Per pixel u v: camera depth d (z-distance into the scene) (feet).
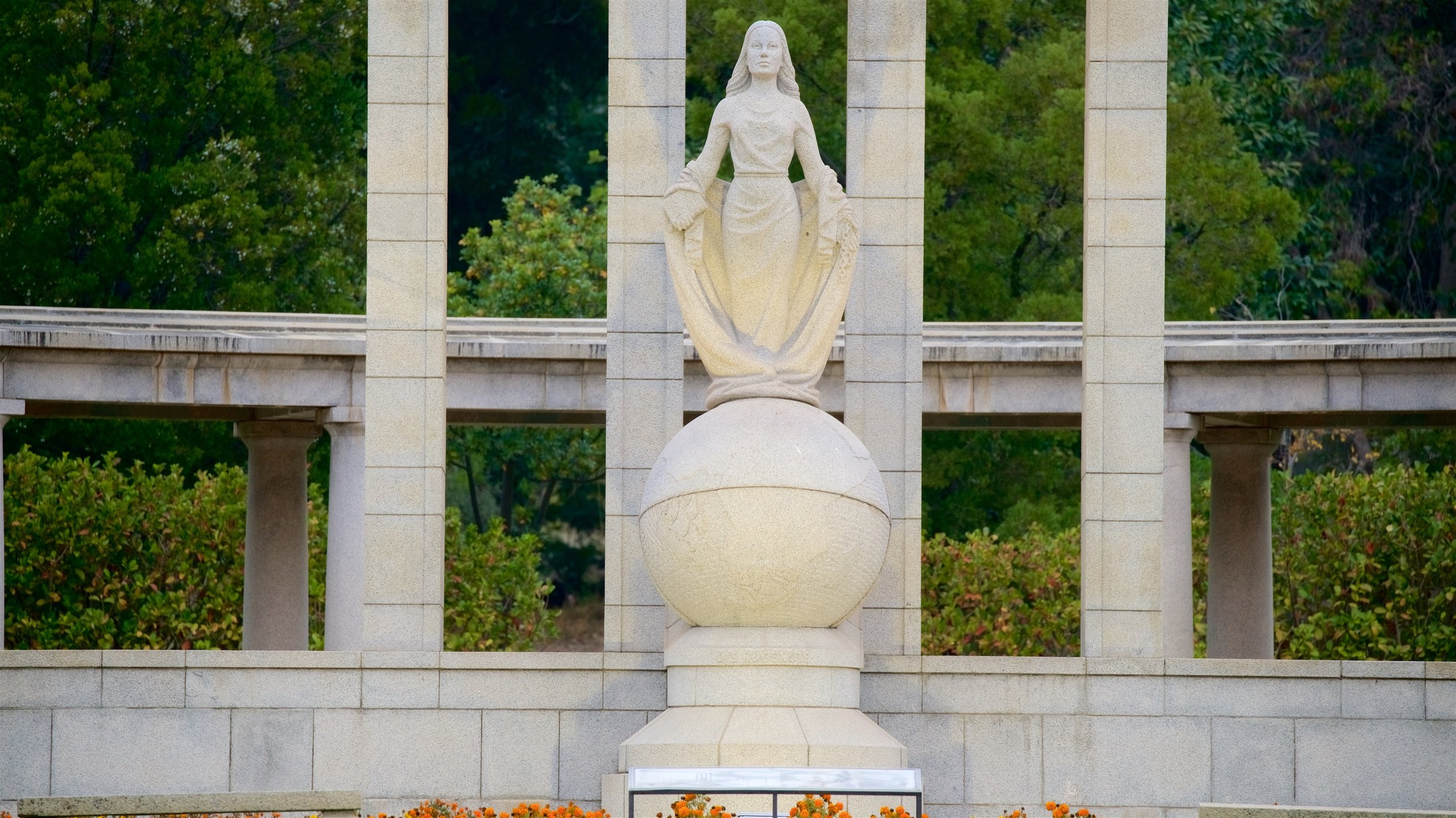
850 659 106.32
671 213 113.29
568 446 237.86
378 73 118.62
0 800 107.76
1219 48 238.68
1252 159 213.87
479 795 111.24
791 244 113.09
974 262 214.69
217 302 215.10
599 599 280.92
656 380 117.91
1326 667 110.52
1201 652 189.26
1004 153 210.79
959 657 112.06
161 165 218.59
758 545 104.06
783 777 86.28
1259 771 110.32
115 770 109.50
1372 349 144.46
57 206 205.46
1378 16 248.93
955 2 213.46
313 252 223.51
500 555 189.16
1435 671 109.91
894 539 116.57
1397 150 249.14
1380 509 175.11
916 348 117.60
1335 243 245.24
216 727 110.32
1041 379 151.74
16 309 151.33
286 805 94.32
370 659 111.55
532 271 225.56
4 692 109.29
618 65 119.24
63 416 154.20
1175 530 148.87
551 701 111.96
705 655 105.29
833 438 107.55
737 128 113.91
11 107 209.67
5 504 175.52
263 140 225.35
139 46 216.74
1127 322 117.29
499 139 273.54
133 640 179.11
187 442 213.25
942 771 111.24
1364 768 109.81
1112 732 111.14
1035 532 187.11
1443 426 154.61
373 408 117.39
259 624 154.40
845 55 216.74
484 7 271.08
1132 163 117.91
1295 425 155.74
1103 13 118.42
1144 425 116.78
